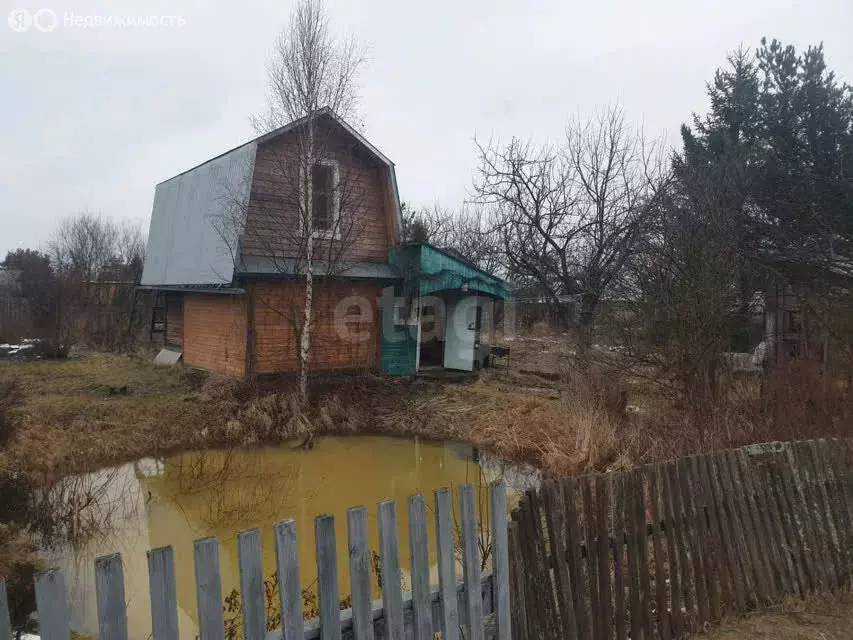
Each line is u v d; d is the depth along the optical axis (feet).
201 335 49.75
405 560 18.12
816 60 44.32
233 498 25.72
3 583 6.55
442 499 9.57
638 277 29.01
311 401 39.91
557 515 10.75
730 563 12.76
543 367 53.78
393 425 38.42
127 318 70.03
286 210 44.16
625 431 27.30
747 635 12.18
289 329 44.47
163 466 30.01
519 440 33.06
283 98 42.04
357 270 46.73
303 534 21.70
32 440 29.30
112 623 6.66
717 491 12.82
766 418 20.76
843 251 41.75
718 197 30.40
